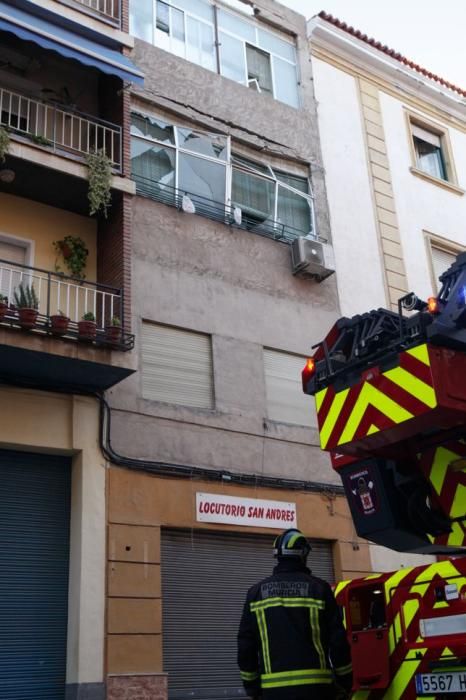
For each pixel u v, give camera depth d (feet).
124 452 39.22
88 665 34.68
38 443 37.06
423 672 17.92
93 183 39.73
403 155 62.39
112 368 37.35
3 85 43.57
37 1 40.63
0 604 34.94
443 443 18.65
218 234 47.83
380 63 63.41
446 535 19.33
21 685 34.27
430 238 60.75
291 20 59.06
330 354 19.86
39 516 37.29
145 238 44.42
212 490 41.42
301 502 44.70
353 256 54.70
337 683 16.22
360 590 20.42
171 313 43.80
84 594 35.70
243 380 45.42
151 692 35.70
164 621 38.01
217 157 50.03
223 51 54.08
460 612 17.63
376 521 19.45
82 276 42.01
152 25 50.80
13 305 36.09
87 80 46.34
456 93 68.95
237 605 40.81
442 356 17.44
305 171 55.21
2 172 39.17
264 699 15.97
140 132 47.19
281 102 55.47
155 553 38.34
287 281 50.06
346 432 19.06
